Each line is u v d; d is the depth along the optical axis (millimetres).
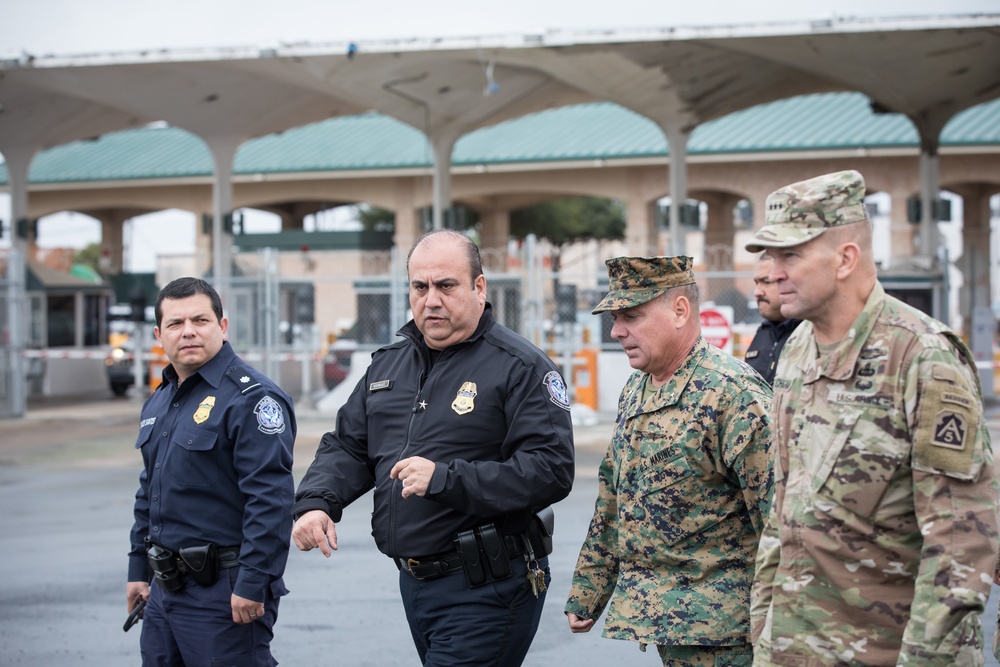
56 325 24172
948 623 2527
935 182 20141
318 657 5602
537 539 3699
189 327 3930
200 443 3857
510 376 3635
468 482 3418
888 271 17203
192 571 3838
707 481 3428
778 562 2971
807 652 2787
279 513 3803
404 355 3855
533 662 5520
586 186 28656
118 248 34375
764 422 3361
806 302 2770
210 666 3824
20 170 23094
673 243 21203
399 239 30000
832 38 15430
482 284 3758
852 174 2783
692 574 3432
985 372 18234
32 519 9320
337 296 24016
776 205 2816
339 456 3871
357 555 7848
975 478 2590
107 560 7801
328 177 29703
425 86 18891
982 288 23172
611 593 3797
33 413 18859
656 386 3559
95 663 5625
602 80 18250
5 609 6594
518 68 18375
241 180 29844
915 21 14234
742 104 20641
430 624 3641
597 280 18453
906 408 2662
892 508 2703
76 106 21328
